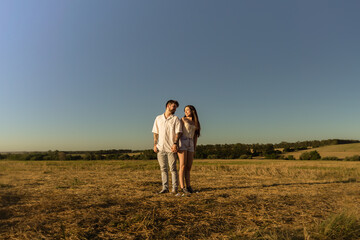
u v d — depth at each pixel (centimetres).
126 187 499
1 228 231
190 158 448
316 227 234
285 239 206
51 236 211
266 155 7462
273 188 491
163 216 273
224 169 1093
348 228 226
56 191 441
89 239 207
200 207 316
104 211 290
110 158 5656
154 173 867
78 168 1162
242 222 256
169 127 439
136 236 214
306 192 439
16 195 388
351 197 394
